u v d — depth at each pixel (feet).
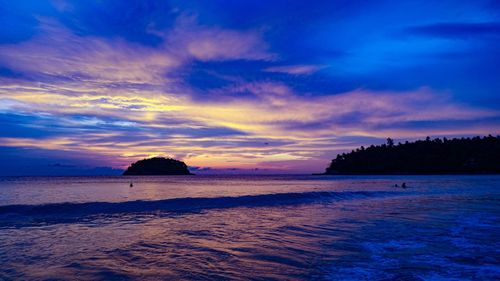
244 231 39.52
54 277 21.91
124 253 28.37
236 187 174.50
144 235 36.52
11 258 26.32
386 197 94.02
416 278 22.04
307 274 23.03
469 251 29.43
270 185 202.90
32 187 156.97
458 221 47.16
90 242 32.68
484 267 24.53
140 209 59.93
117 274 22.70
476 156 585.63
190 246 31.42
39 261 25.58
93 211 55.47
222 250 29.91
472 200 83.20
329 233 38.32
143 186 179.01
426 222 46.21
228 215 54.29
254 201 74.84
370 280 21.67
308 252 29.27
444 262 25.90
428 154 647.15
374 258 27.20
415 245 31.91
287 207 66.80
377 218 50.39
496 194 105.29
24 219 47.93
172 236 36.14
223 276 22.54
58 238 34.58
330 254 28.58
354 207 66.85
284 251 29.60
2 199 85.87
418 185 179.63
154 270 23.70
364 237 35.94
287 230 40.22
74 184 200.54
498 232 38.68
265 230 40.24
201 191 134.62
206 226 43.09
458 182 219.82
